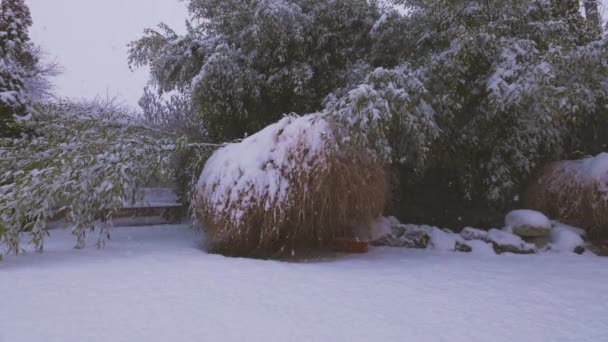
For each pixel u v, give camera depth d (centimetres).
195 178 640
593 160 618
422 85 570
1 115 708
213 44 741
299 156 482
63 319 263
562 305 302
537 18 667
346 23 753
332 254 550
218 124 776
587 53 576
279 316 272
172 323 257
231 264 434
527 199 695
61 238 662
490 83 590
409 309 290
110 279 364
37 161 525
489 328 255
